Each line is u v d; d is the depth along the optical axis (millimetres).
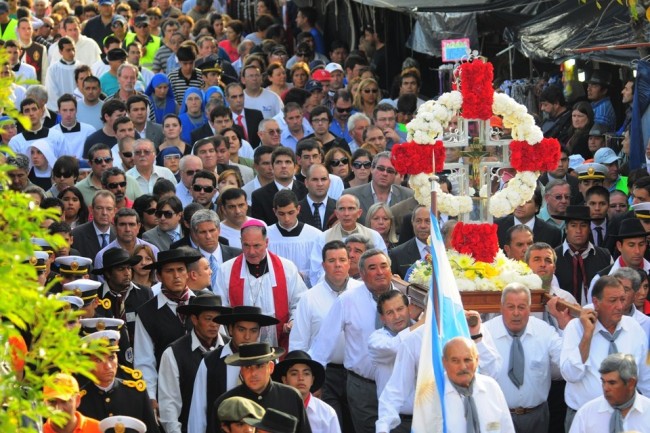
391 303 29016
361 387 30422
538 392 29578
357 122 49438
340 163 44250
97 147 42188
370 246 34031
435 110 30641
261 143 50125
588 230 35781
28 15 63938
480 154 31172
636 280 29750
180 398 28531
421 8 55375
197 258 30297
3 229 13781
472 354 24891
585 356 28781
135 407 26047
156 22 69438
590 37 48812
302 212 40375
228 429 21422
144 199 38906
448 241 32156
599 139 48656
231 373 27688
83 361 14008
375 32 62906
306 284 36688
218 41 70375
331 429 27672
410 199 39781
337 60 64812
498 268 30516
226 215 38000
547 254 31875
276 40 68688
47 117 50312
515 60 56594
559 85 52688
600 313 29078
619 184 45188
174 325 30016
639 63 44469
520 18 54438
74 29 62719
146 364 29812
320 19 68125
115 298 31484
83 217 39719
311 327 32000
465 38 52438
